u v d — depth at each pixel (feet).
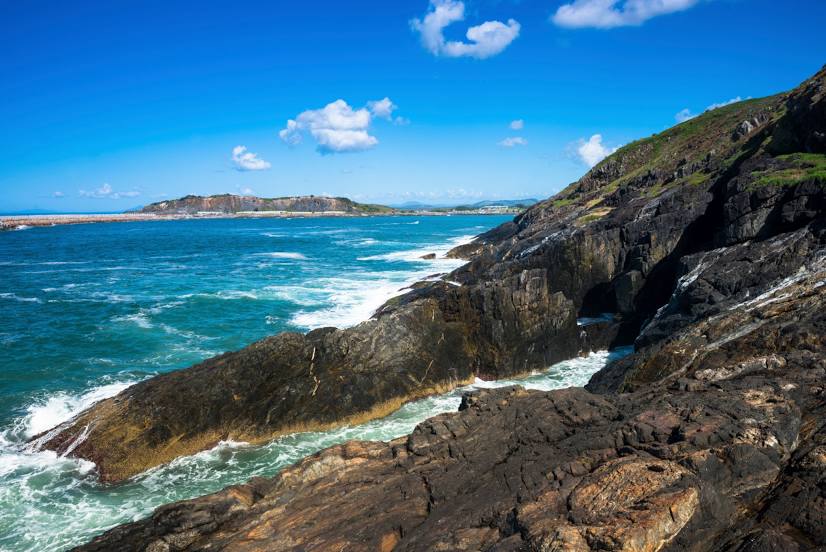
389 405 60.39
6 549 38.29
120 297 119.75
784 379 37.47
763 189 69.77
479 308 71.00
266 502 34.60
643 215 101.40
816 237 59.31
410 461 36.19
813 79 101.60
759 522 23.76
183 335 89.10
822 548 21.13
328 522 30.71
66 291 127.85
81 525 41.16
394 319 65.77
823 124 81.92
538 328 72.69
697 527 23.29
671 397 36.70
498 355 70.18
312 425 55.88
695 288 63.72
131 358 77.25
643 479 25.59
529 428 36.37
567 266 94.07
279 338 59.77
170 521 33.47
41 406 60.08
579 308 94.48
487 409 40.68
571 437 34.19
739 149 122.11
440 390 65.26
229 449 52.47
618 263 94.12
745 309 53.01
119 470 48.21
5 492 45.06
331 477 35.81
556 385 68.23
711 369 42.68
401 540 27.89
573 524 24.03
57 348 81.25
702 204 86.69
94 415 53.36
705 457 26.66
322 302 113.91
